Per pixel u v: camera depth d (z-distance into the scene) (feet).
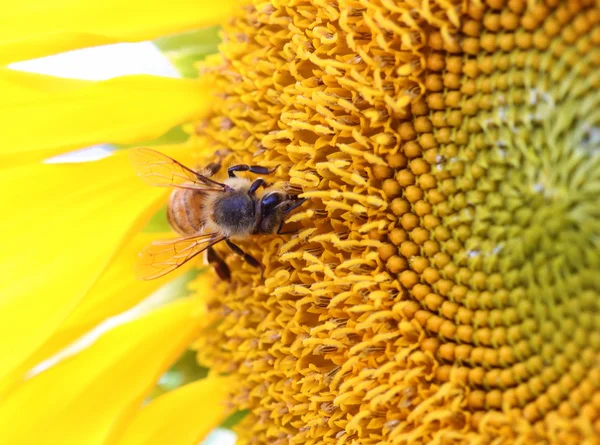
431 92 0.37
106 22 0.39
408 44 0.36
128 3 0.39
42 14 0.39
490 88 0.36
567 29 0.34
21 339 0.38
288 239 0.39
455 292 0.37
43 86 0.38
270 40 0.39
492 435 0.37
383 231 0.38
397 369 0.38
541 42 0.35
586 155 0.34
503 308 0.36
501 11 0.35
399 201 0.37
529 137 0.35
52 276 0.39
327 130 0.38
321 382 0.39
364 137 0.38
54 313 0.39
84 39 0.37
